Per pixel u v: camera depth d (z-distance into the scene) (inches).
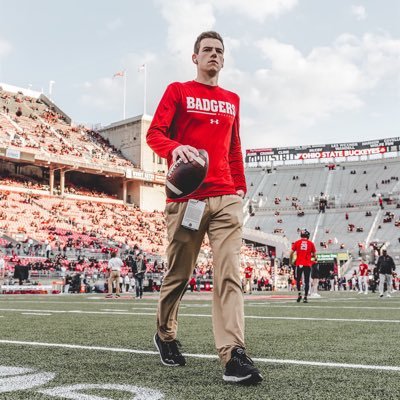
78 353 144.9
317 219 2397.9
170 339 126.7
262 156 2992.1
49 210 1611.7
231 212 119.3
